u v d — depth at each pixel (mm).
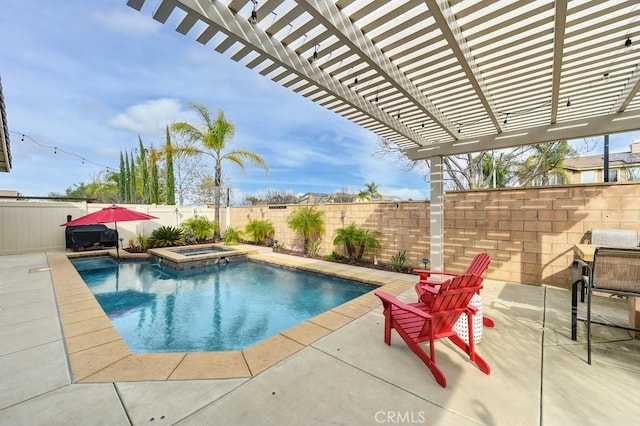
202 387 2264
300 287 6434
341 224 8805
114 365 2578
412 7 2348
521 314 3945
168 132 17531
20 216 9367
